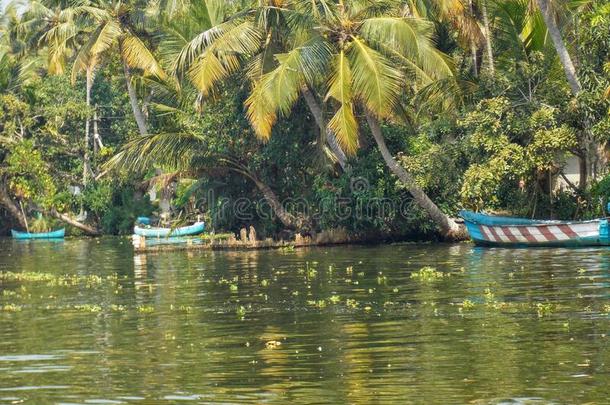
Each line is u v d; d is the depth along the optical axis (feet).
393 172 190.60
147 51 232.32
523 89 179.83
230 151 209.36
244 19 188.85
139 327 99.35
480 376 73.72
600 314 96.07
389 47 179.83
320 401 68.69
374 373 75.82
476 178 171.42
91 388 73.87
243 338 91.45
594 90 165.99
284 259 168.14
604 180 174.40
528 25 185.88
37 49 277.64
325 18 180.75
